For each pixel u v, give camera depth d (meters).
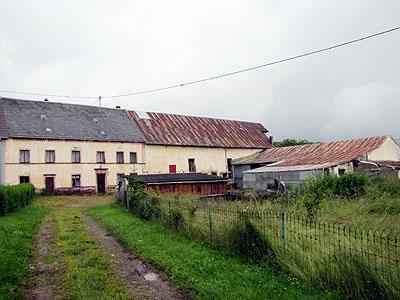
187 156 46.97
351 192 17.34
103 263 9.62
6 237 12.10
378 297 6.30
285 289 7.08
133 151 43.03
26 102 41.34
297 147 40.66
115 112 47.19
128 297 7.21
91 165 40.09
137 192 19.14
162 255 10.05
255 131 57.59
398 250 6.87
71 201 31.78
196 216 12.20
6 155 35.12
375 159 31.09
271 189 26.19
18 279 8.19
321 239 8.09
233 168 45.47
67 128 40.22
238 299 6.67
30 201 29.41
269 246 8.68
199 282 7.71
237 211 10.15
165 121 49.62
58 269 9.17
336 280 6.95
